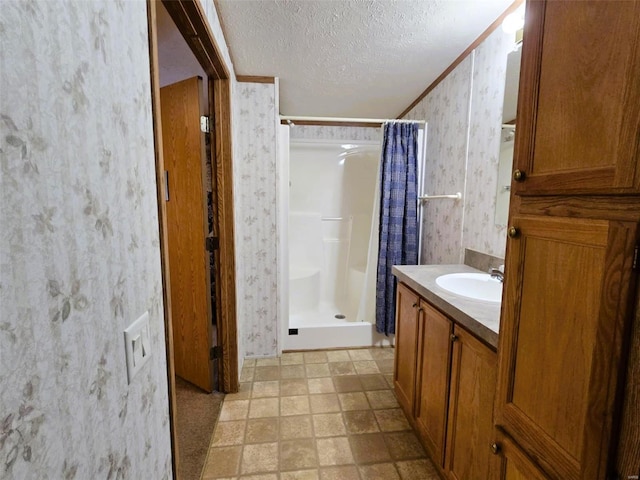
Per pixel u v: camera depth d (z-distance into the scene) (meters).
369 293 2.90
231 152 1.90
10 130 0.34
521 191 0.78
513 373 0.82
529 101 0.75
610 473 0.58
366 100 2.73
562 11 0.65
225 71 1.73
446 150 2.19
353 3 1.45
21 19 0.36
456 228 2.08
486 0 1.45
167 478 0.78
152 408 0.70
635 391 0.53
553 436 0.69
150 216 0.69
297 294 3.35
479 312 1.14
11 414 0.34
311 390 2.12
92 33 0.49
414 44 1.82
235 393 2.08
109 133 0.53
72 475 0.44
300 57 1.94
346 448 1.62
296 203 3.58
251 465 1.51
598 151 0.58
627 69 0.52
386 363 2.48
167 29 1.60
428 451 1.53
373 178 3.60
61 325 0.42
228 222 1.95
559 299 0.67
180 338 2.15
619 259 0.54
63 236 0.42
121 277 0.57
